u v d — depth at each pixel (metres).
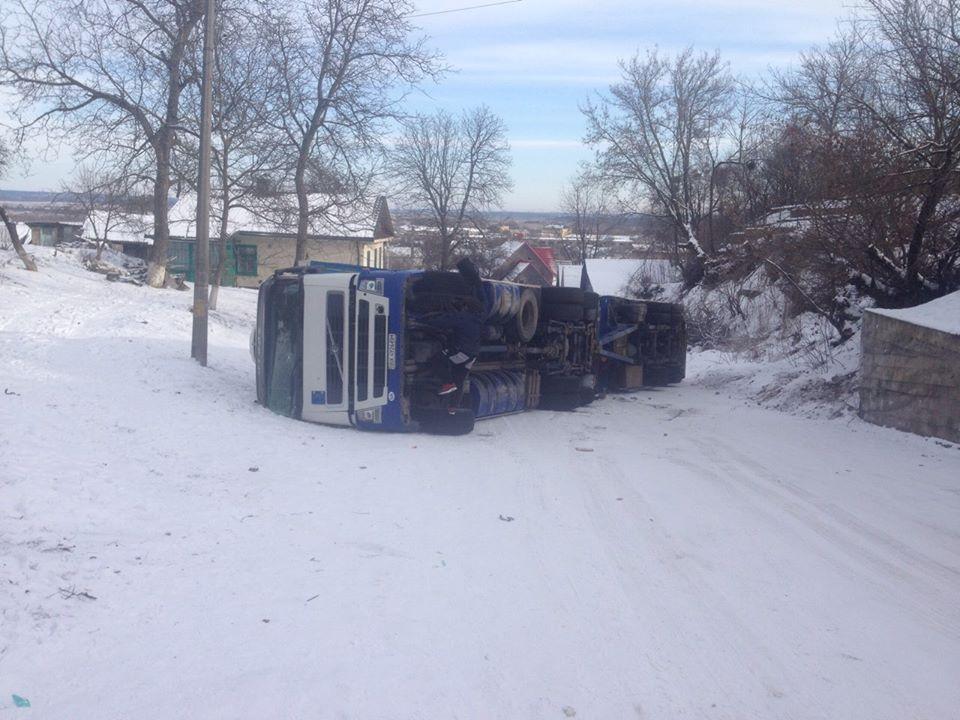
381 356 14.04
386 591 6.91
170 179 28.97
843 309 21.55
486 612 6.59
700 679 5.60
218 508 8.72
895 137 17.16
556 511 9.70
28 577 6.24
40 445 9.50
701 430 16.31
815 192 18.38
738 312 36.84
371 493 9.98
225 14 25.41
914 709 5.30
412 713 4.99
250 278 46.47
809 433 15.92
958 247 17.75
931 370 14.36
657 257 48.78
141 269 34.03
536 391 18.03
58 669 5.22
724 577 7.64
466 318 14.01
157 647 5.63
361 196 27.39
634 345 23.97
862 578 7.74
